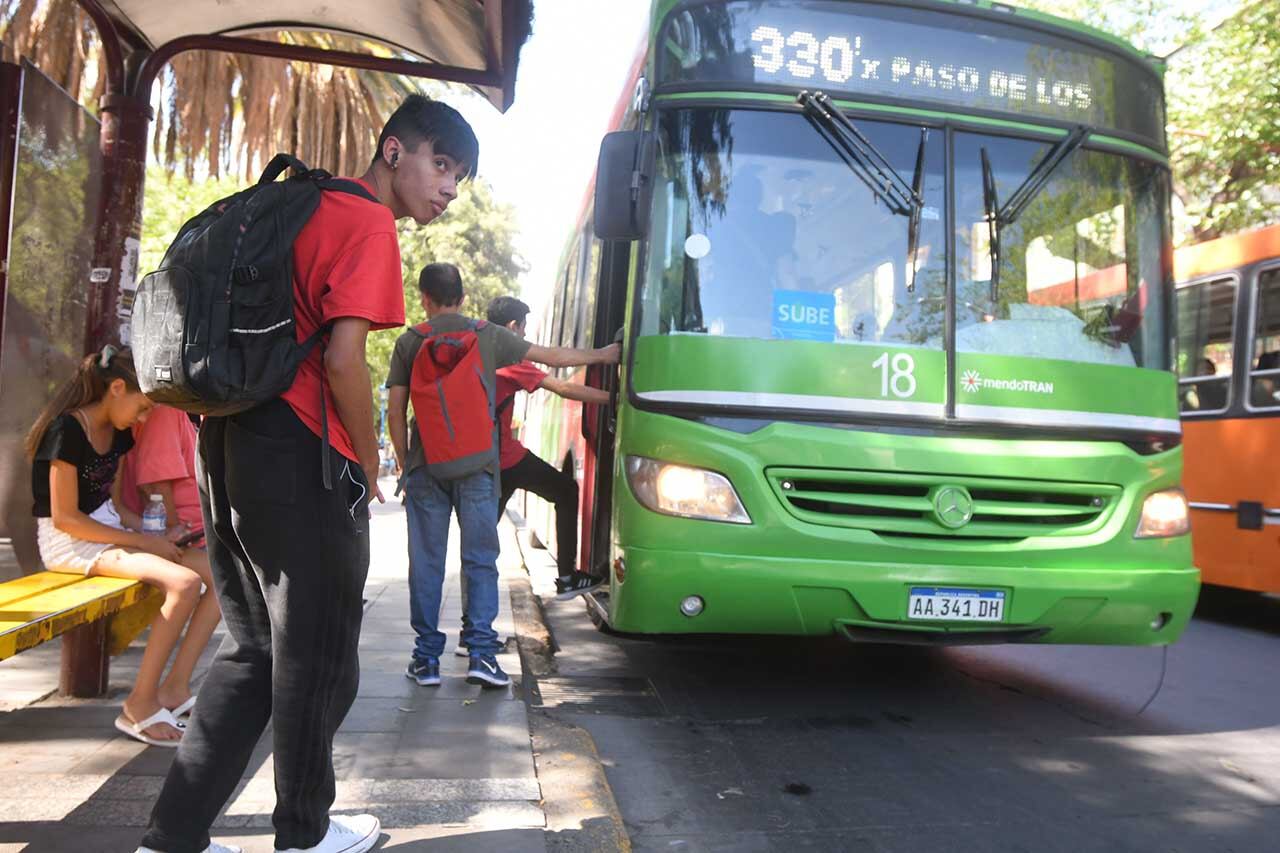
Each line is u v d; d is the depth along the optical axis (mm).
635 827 3744
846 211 5168
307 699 2738
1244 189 15391
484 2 4996
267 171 2738
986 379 5023
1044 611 4887
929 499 4855
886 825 3791
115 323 5730
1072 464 4988
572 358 5422
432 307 5516
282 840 2834
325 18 5914
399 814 3441
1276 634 8430
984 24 5438
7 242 4664
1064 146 5387
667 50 5309
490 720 4605
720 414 4863
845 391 4906
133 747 3996
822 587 4730
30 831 3160
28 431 4969
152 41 5918
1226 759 4707
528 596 8477
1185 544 5207
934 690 5926
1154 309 5480
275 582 2699
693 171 5160
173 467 4863
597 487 5691
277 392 2598
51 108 5047
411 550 5293
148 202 23094
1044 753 4742
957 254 5191
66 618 3588
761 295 5035
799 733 4980
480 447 5184
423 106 3012
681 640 6480
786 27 5281
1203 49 15312
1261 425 8594
